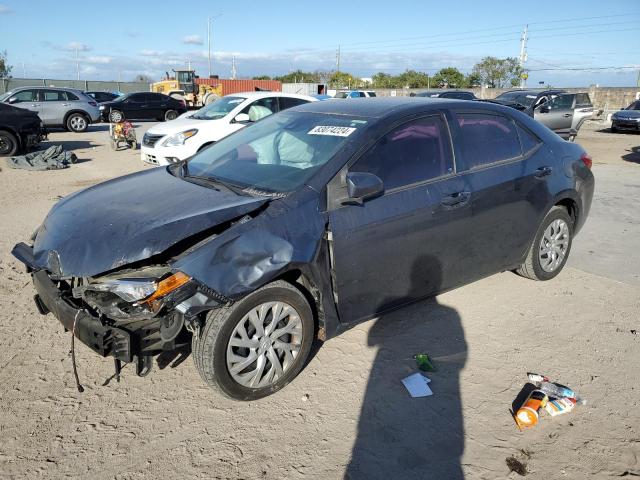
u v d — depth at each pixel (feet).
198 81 144.05
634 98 113.09
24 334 12.44
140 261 9.50
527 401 9.68
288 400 10.09
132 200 11.03
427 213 11.51
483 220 12.76
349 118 12.12
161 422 9.41
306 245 9.79
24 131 42.65
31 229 21.15
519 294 14.92
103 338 8.84
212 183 11.77
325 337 10.62
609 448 8.89
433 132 12.23
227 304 8.96
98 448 8.77
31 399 10.00
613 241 20.31
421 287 12.03
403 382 10.61
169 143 31.17
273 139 12.74
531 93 58.13
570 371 11.13
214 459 8.56
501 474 8.32
